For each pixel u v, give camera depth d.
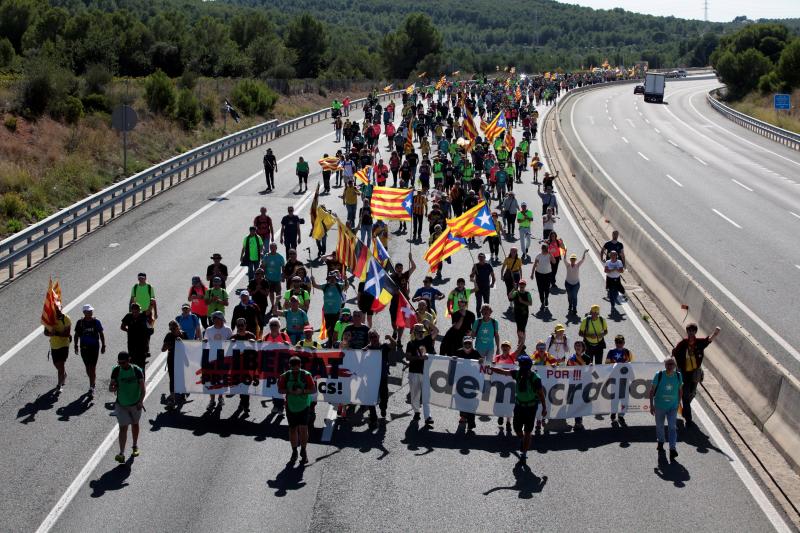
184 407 14.48
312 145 48.22
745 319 19.70
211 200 32.12
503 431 13.90
